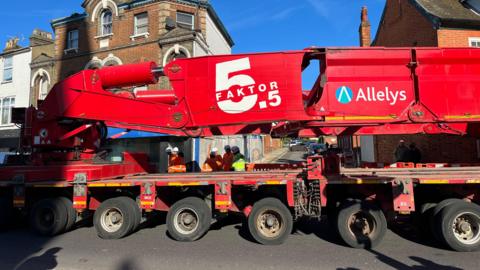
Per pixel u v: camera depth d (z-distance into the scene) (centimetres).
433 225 530
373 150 1694
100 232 614
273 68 592
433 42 1162
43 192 684
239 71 604
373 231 533
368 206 535
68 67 1862
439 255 495
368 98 586
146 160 837
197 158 1609
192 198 607
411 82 588
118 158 839
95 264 477
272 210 563
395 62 589
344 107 584
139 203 645
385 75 589
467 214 509
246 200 607
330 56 586
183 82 629
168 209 630
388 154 1506
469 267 442
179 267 461
